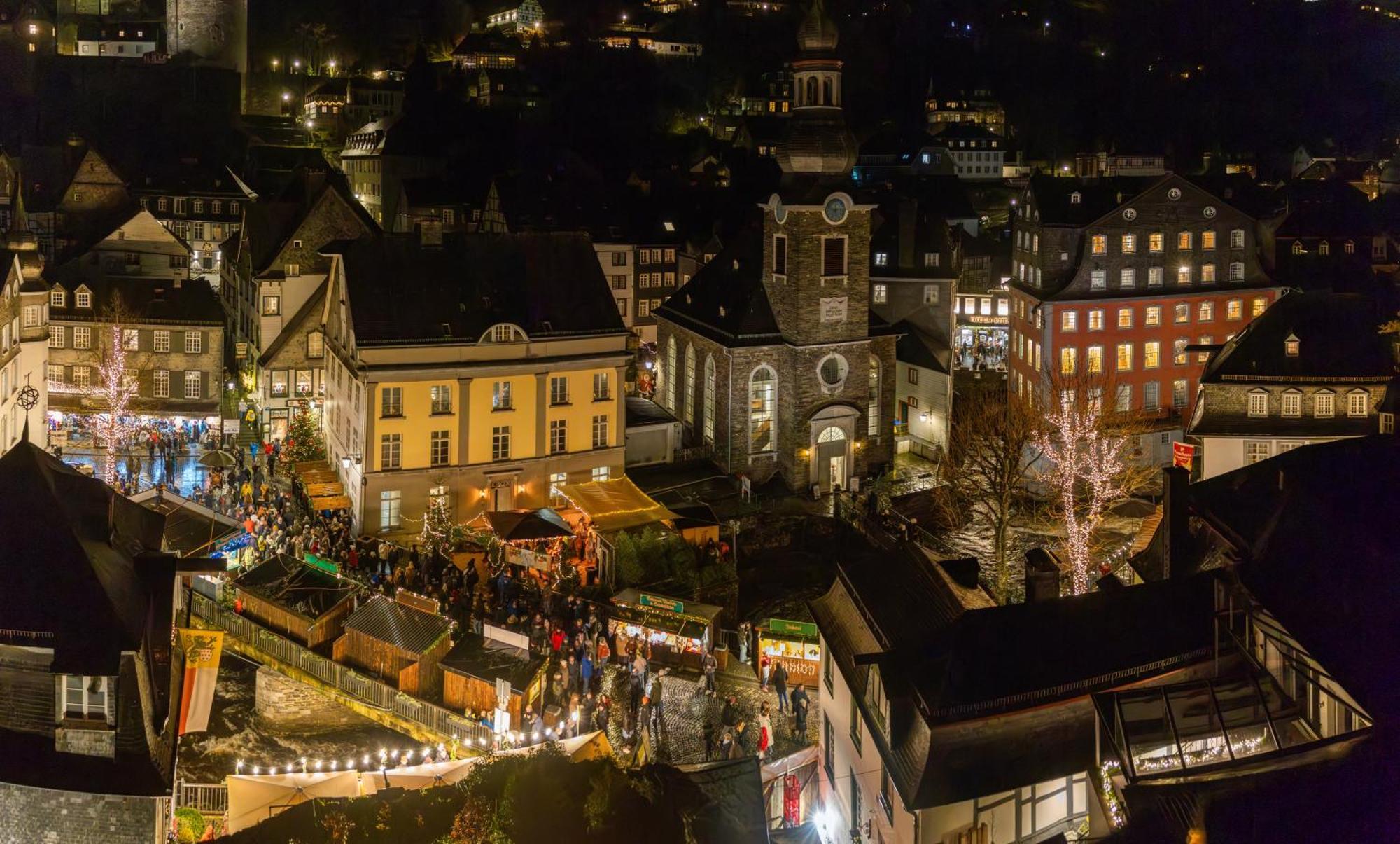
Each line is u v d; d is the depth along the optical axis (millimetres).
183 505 69000
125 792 34844
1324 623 37906
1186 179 106875
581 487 81125
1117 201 107688
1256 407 80312
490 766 33438
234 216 148500
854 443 99688
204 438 102375
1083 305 105062
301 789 37750
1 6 195250
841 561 53344
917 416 112125
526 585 69875
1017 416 85500
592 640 60719
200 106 190750
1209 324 108062
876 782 42438
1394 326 84812
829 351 97688
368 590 58312
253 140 190375
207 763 49438
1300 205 120438
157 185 148000
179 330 104062
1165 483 52188
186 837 40812
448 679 53875
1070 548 74312
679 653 62000
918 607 47031
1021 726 38781
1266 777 32406
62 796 35250
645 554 72438
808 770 50281
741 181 166500
